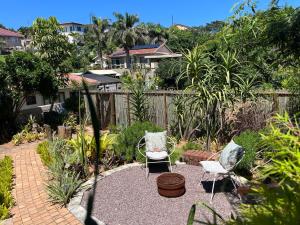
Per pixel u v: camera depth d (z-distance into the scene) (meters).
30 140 10.13
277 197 1.25
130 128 7.26
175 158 6.74
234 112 6.80
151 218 4.34
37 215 4.52
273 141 1.72
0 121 10.82
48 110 13.80
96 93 11.48
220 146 7.08
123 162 7.00
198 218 4.21
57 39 13.48
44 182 5.86
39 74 10.86
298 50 3.27
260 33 3.70
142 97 9.54
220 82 6.30
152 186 5.52
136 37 38.84
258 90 6.79
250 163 5.33
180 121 8.63
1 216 4.47
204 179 5.71
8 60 10.55
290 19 3.12
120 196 5.11
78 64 37.06
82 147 6.04
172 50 39.47
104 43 46.97
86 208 4.68
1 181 5.85
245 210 1.37
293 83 4.99
